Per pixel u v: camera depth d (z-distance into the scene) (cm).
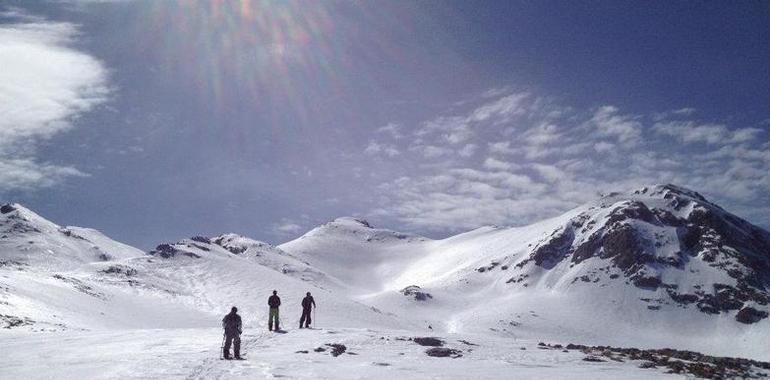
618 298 19688
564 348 2870
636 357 2494
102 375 1512
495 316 18188
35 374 1545
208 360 1856
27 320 4022
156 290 9819
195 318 8144
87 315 6144
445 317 19050
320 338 2705
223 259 12838
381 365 1925
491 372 1850
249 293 10325
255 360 1914
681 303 19275
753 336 16662
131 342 2403
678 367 2169
